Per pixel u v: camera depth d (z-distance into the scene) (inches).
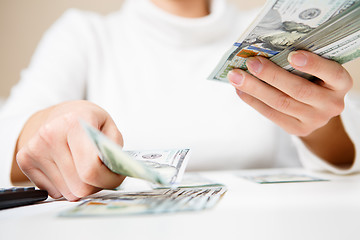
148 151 21.8
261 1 86.9
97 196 19.0
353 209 12.9
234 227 11.1
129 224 11.9
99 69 50.1
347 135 31.0
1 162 25.3
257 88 22.1
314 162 31.2
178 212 13.6
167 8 51.8
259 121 45.4
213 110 45.4
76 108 19.3
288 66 21.4
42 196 18.6
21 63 87.5
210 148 44.5
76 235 10.8
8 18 87.0
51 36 53.6
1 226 12.6
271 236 9.9
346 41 19.1
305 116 23.5
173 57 49.1
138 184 25.0
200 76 47.4
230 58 20.9
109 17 59.1
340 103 22.9
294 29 17.7
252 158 45.1
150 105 45.6
